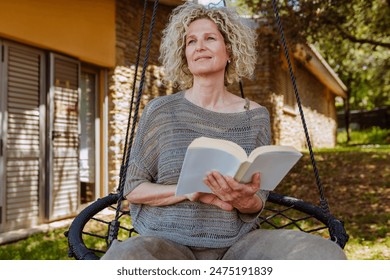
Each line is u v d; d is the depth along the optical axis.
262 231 1.56
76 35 4.87
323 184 6.72
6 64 4.16
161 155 1.58
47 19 4.48
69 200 4.87
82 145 5.32
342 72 18.75
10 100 4.19
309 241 1.37
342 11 6.81
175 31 1.76
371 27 7.56
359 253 3.53
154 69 6.39
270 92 8.92
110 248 1.32
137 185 1.55
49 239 4.01
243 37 1.77
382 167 7.77
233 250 1.53
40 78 4.56
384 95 20.03
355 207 5.25
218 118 1.62
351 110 25.42
